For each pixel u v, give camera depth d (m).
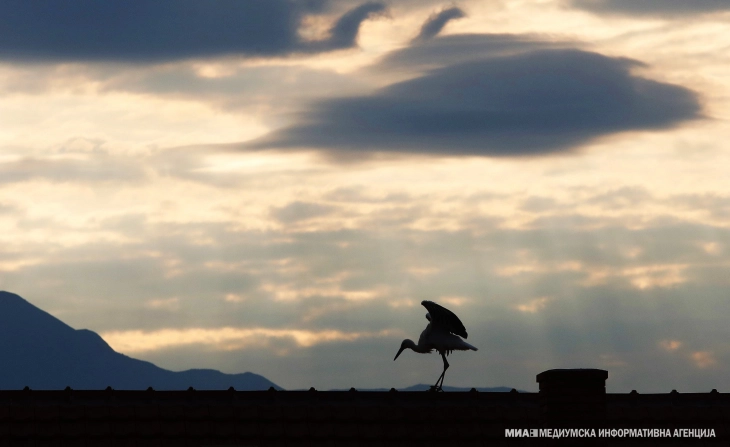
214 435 90.62
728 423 93.81
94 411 91.12
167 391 94.50
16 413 89.75
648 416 94.12
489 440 91.75
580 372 78.56
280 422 92.06
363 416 92.94
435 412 93.75
